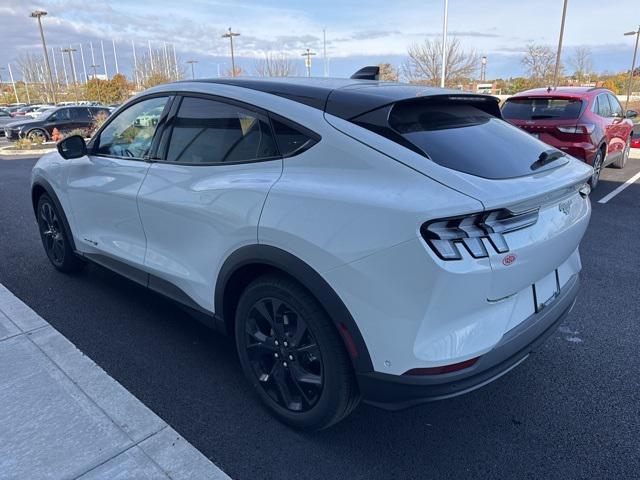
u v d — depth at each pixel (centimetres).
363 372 217
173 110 310
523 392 293
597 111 814
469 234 197
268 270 254
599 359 328
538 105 803
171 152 306
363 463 237
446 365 202
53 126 2053
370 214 204
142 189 314
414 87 275
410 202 198
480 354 208
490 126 274
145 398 281
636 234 598
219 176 270
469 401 285
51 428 246
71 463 225
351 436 255
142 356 324
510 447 249
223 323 279
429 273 192
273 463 236
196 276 287
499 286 208
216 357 324
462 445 250
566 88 848
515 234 212
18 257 505
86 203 374
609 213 695
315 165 235
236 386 294
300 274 225
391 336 206
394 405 217
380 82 289
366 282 205
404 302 199
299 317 236
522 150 256
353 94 250
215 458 238
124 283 437
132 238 336
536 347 238
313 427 247
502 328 218
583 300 416
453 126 254
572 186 242
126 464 226
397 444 250
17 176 1125
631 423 266
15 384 279
